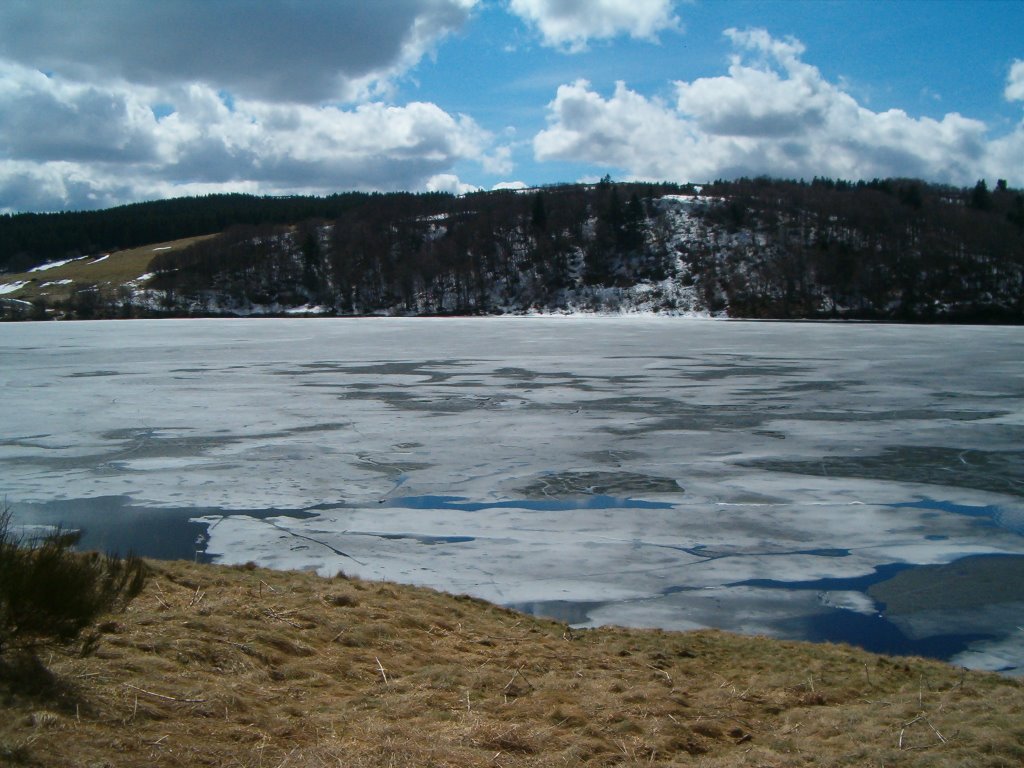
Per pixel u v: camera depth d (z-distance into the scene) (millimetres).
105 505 13164
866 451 17141
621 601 9250
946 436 18688
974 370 31594
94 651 5203
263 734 4648
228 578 8180
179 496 13688
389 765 4406
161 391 25531
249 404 23000
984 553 11062
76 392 25281
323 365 33531
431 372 30953
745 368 32406
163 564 8578
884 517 12641
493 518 12492
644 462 16125
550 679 6262
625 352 39719
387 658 6410
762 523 12305
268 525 12078
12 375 29719
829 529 12055
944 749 5078
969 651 8086
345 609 7445
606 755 4984
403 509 12953
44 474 15141
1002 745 5086
